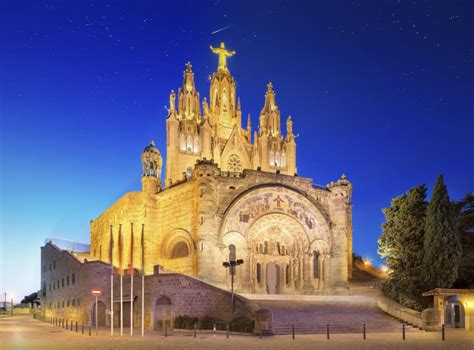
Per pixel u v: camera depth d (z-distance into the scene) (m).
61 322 57.91
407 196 57.44
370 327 42.69
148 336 37.28
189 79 99.69
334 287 66.81
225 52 109.50
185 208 64.19
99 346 29.34
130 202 72.19
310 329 40.91
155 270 49.94
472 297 43.88
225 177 63.62
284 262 67.06
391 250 57.38
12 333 41.41
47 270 79.06
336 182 71.12
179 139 94.50
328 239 68.19
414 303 50.97
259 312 38.22
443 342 31.56
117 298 53.69
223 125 105.25
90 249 94.19
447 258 49.69
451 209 50.97
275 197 65.88
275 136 108.38
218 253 60.66
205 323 43.00
